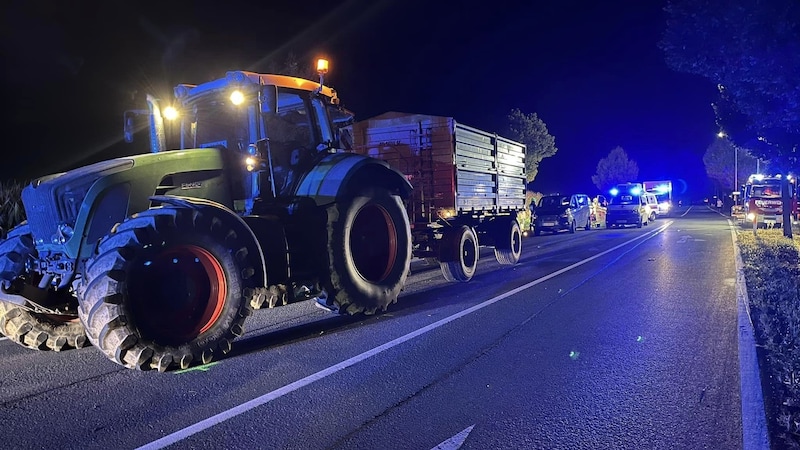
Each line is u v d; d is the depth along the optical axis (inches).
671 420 168.7
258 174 271.7
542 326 284.8
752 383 197.6
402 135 440.5
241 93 269.0
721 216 1674.5
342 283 283.7
